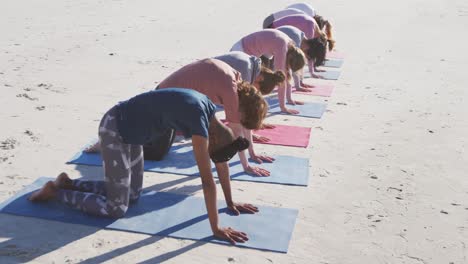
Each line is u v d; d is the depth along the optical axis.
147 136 4.29
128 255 4.03
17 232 4.26
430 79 9.92
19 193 4.84
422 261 4.18
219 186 5.21
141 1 17.31
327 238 4.43
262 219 4.61
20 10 14.64
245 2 18.39
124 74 9.29
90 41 11.67
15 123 6.67
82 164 5.57
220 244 4.22
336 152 6.30
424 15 17.33
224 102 4.82
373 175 5.70
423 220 4.81
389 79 9.82
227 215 4.63
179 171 5.50
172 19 14.80
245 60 5.63
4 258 3.91
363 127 7.21
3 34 11.78
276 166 5.74
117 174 4.36
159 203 4.81
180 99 4.06
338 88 9.09
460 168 6.01
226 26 14.23
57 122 6.79
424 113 7.92
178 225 4.46
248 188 5.21
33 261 3.90
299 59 6.72
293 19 8.41
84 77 8.98
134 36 12.43
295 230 4.52
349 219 4.76
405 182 5.58
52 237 4.22
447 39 13.80
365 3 19.56
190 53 11.12
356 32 14.38
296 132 6.81
